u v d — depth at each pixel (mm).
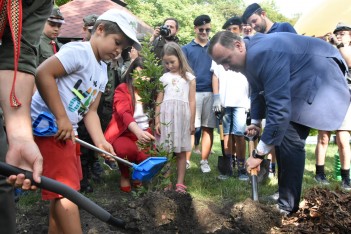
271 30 5758
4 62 1995
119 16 3037
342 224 3836
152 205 3910
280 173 4219
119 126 5199
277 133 3879
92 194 5113
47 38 5461
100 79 3125
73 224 2861
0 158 2166
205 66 6371
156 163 3277
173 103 5121
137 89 4898
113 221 2186
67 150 2922
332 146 9484
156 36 6340
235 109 6023
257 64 3838
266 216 3965
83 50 2957
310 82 3916
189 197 4160
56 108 2777
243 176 6000
